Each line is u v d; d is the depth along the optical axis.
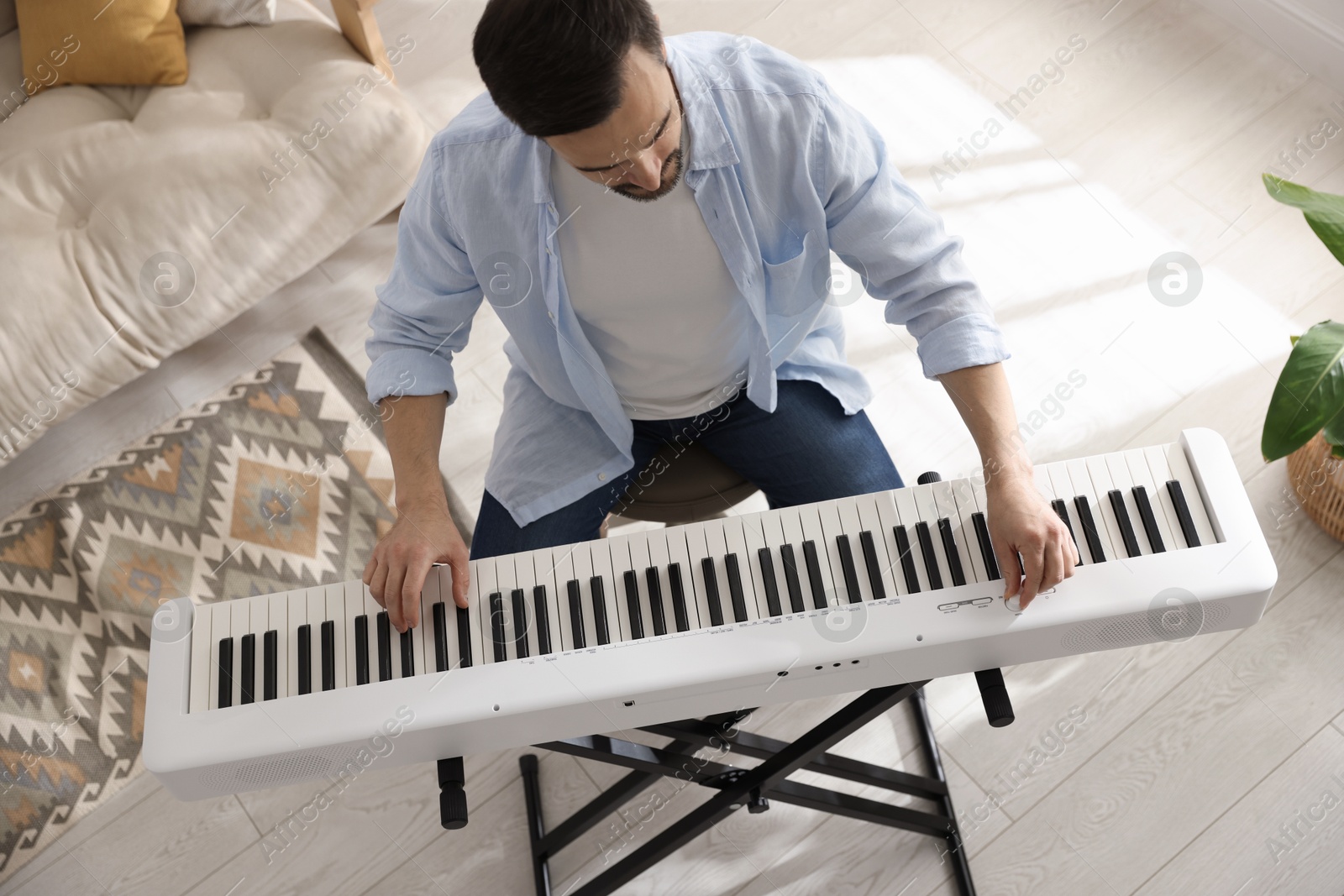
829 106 1.20
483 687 1.17
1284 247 2.29
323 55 2.24
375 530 2.14
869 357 2.25
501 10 0.94
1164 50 2.61
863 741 1.86
